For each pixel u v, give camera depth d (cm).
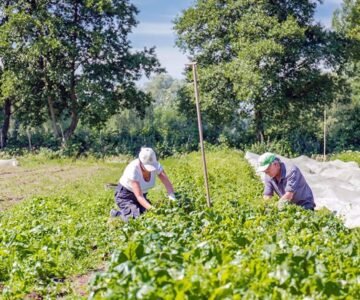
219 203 1218
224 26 4769
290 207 977
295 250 626
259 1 4491
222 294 486
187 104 5044
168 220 945
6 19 4716
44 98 4728
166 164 3064
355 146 5291
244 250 639
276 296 502
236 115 4766
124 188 1104
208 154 2755
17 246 942
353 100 5762
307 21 4644
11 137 5219
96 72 4591
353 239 781
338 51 4553
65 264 889
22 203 1733
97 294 542
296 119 4741
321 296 514
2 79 4562
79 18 4691
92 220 1242
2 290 802
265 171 1009
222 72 4500
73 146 4412
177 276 540
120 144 4816
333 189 1484
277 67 4272
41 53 4350
